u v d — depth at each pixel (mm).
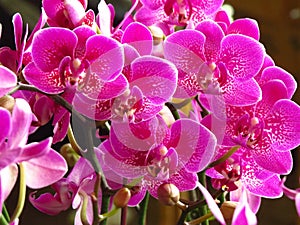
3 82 463
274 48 2297
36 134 1382
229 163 524
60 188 528
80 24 521
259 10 2234
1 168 419
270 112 521
